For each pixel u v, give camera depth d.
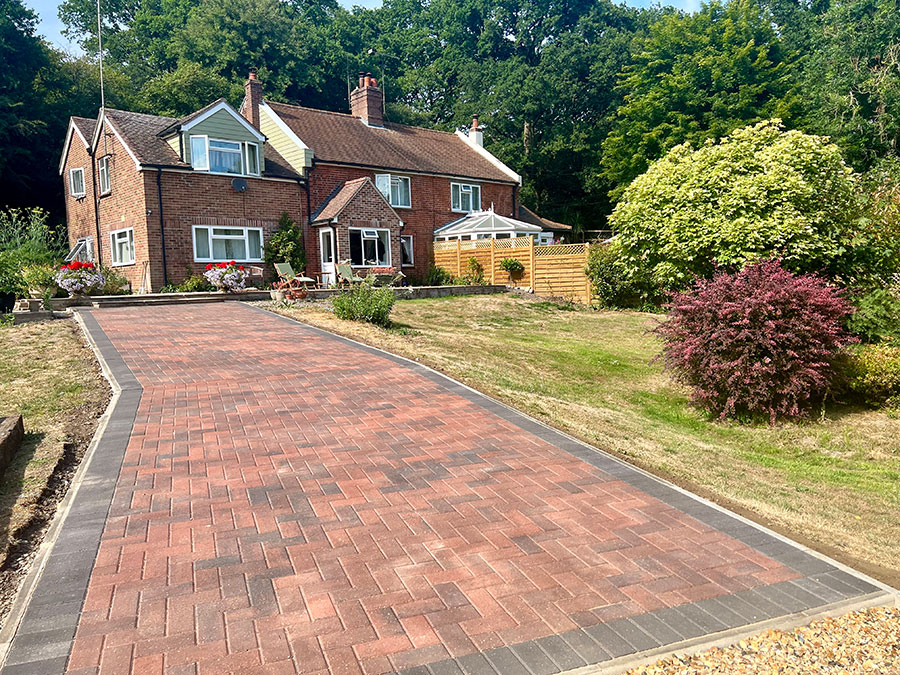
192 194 23.62
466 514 5.22
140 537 4.74
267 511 5.21
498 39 61.09
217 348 11.95
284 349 12.02
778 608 3.93
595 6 60.72
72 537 4.73
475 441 7.14
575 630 3.65
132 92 43.44
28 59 34.53
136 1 54.56
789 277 10.78
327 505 5.35
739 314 10.44
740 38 40.16
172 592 4.00
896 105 37.09
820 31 42.84
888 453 9.14
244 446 6.79
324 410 8.20
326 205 27.47
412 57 62.25
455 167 33.91
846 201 16.09
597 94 50.28
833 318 10.70
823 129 38.19
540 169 48.78
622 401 11.59
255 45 48.62
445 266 30.17
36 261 23.94
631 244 18.80
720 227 16.19
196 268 23.80
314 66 50.97
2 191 33.53
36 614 3.76
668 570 4.38
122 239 24.36
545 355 14.53
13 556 4.55
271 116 28.55
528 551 4.60
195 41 46.94
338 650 3.44
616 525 5.08
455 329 17.53
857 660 3.41
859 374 10.95
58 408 8.13
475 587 4.10
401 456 6.59
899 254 15.06
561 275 25.50
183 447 6.72
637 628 3.68
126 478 5.87
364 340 13.25
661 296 23.08
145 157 22.78
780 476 7.65
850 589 4.19
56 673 3.24
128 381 9.41
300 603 3.89
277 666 3.31
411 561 4.43
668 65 43.34
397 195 30.62
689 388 12.43
